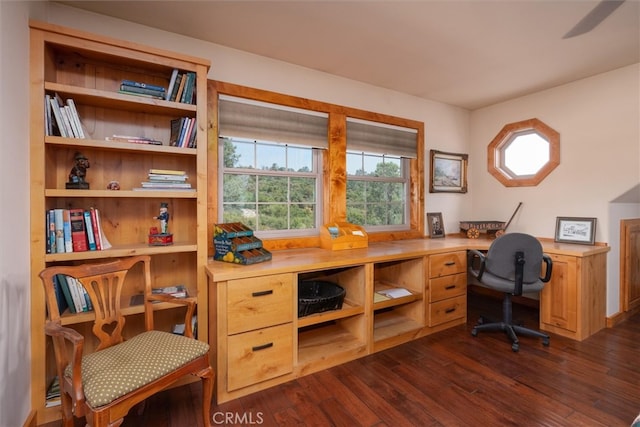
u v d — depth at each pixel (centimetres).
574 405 172
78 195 165
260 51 245
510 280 244
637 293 317
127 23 205
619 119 275
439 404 174
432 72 283
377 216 334
